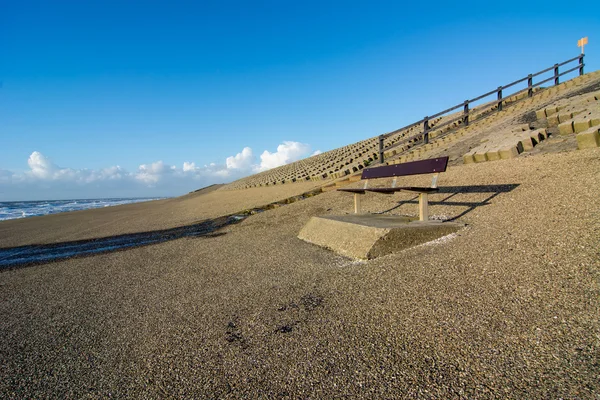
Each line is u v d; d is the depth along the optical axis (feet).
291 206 30.53
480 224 14.66
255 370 7.08
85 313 11.30
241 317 9.67
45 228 45.39
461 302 8.80
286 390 6.37
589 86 35.63
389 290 10.18
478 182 20.72
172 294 12.39
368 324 8.42
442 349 7.05
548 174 17.79
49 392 7.00
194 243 22.17
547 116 30.17
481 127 38.09
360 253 13.84
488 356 6.64
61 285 15.11
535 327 7.30
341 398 6.02
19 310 12.16
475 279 9.93
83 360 8.19
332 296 10.38
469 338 7.28
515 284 9.23
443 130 45.62
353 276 11.83
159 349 8.36
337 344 7.71
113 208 90.68
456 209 17.52
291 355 7.47
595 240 10.50
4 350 9.00
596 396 5.34
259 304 10.46
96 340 9.19
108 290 13.69
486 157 25.29
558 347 6.59
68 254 23.44
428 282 10.27
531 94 44.45
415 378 6.30
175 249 20.86
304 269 13.52
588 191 14.15
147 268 16.78
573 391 5.51
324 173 52.54
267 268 14.33
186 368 7.42
